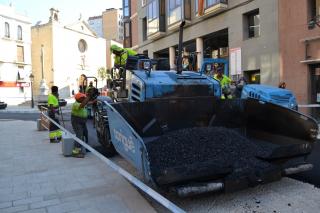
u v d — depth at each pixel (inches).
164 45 1047.6
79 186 241.4
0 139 481.4
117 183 245.9
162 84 291.1
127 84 349.1
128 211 193.6
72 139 342.6
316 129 222.5
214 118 274.2
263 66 666.2
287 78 618.2
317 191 219.9
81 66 2802.7
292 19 603.2
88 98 364.2
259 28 680.4
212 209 196.7
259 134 267.3
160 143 228.2
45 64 2588.6
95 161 318.3
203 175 189.0
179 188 185.3
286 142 245.8
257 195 215.8
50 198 218.7
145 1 1203.2
